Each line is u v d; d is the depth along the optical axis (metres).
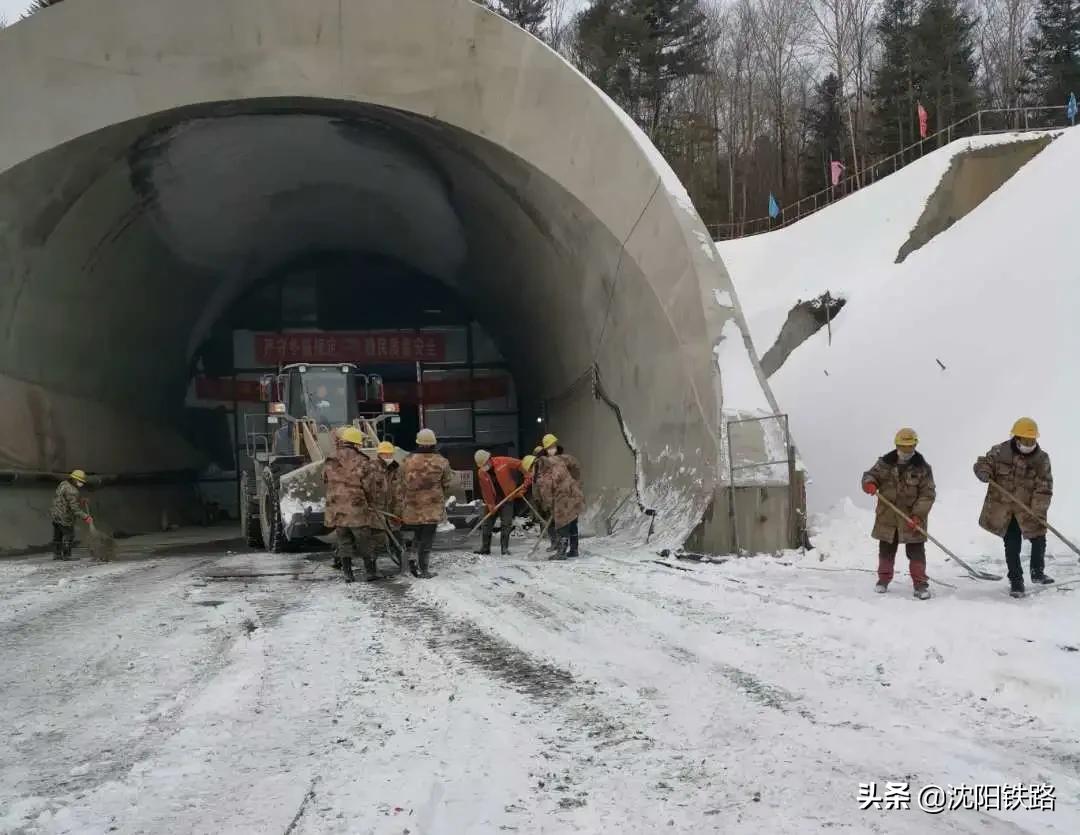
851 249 22.84
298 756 4.14
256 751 4.23
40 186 15.16
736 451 11.73
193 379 28.25
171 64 14.59
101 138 14.91
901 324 16.53
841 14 51.62
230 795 3.67
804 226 26.11
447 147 16.44
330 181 21.11
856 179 44.28
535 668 5.66
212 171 18.56
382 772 3.89
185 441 27.47
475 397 28.36
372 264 28.53
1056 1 50.84
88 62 14.50
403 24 14.73
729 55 56.56
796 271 23.84
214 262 24.16
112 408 22.09
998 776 3.65
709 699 4.85
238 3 14.58
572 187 14.63
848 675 5.23
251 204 21.53
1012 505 7.27
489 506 13.20
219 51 14.62
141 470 22.86
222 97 14.66
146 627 7.48
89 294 19.22
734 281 25.50
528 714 4.69
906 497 7.51
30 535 16.38
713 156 52.00
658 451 14.23
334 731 4.50
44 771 4.05
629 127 14.19
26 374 17.38
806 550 11.18
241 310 28.42
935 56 48.69
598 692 5.07
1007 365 13.32
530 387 26.05
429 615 7.64
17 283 16.31
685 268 13.10
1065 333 12.97
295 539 13.61
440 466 10.52
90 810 3.55
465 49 14.75
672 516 12.87
